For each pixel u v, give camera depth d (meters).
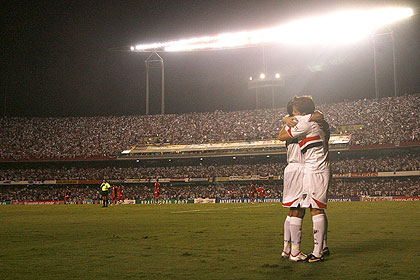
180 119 77.00
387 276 5.61
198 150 66.69
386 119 63.22
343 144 60.19
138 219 21.78
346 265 6.50
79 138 73.38
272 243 9.77
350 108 68.19
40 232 14.59
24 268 6.80
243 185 66.19
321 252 6.93
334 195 55.88
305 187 7.13
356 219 18.36
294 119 7.40
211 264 6.87
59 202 63.50
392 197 51.91
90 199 65.88
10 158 68.62
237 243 9.86
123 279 5.78
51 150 70.25
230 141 68.00
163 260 7.41
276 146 64.00
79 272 6.36
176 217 23.05
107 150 70.12
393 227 13.78
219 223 17.56
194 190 65.19
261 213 25.88
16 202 64.44
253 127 71.06
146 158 67.75
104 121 77.75
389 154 61.31
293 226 7.11
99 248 9.38
